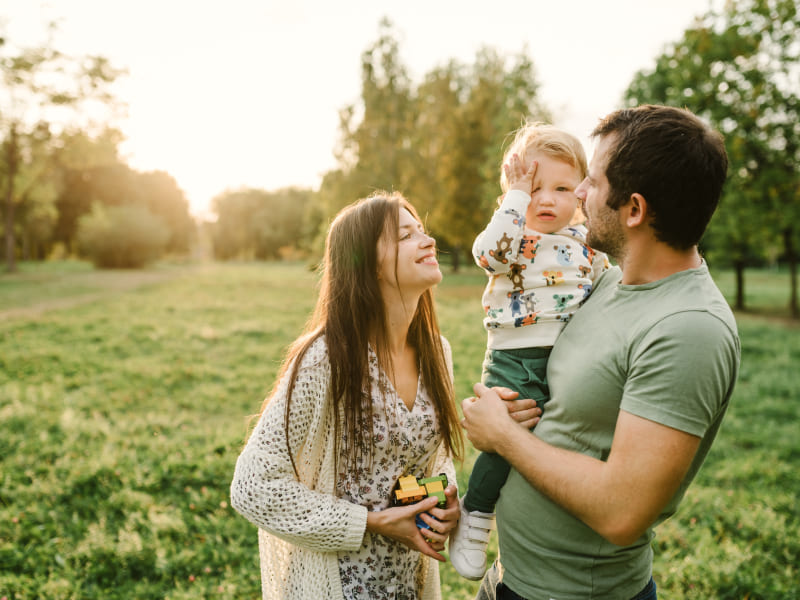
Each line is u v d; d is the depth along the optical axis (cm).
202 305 1758
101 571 334
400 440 175
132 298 1961
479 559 175
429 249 179
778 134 1669
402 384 187
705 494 467
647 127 136
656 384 128
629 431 129
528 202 179
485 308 189
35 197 3609
